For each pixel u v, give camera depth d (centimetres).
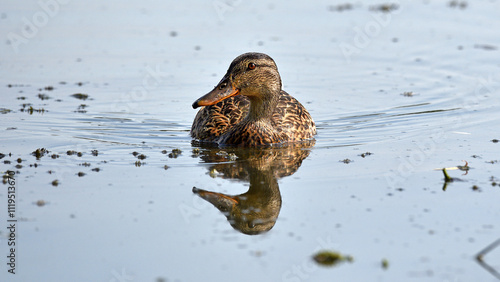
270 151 1343
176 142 1419
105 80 1881
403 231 948
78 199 1067
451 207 1023
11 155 1287
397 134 1448
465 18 2422
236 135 1383
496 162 1223
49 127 1498
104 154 1311
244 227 983
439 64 2005
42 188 1111
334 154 1312
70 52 2095
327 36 2244
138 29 2317
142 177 1173
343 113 1642
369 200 1059
